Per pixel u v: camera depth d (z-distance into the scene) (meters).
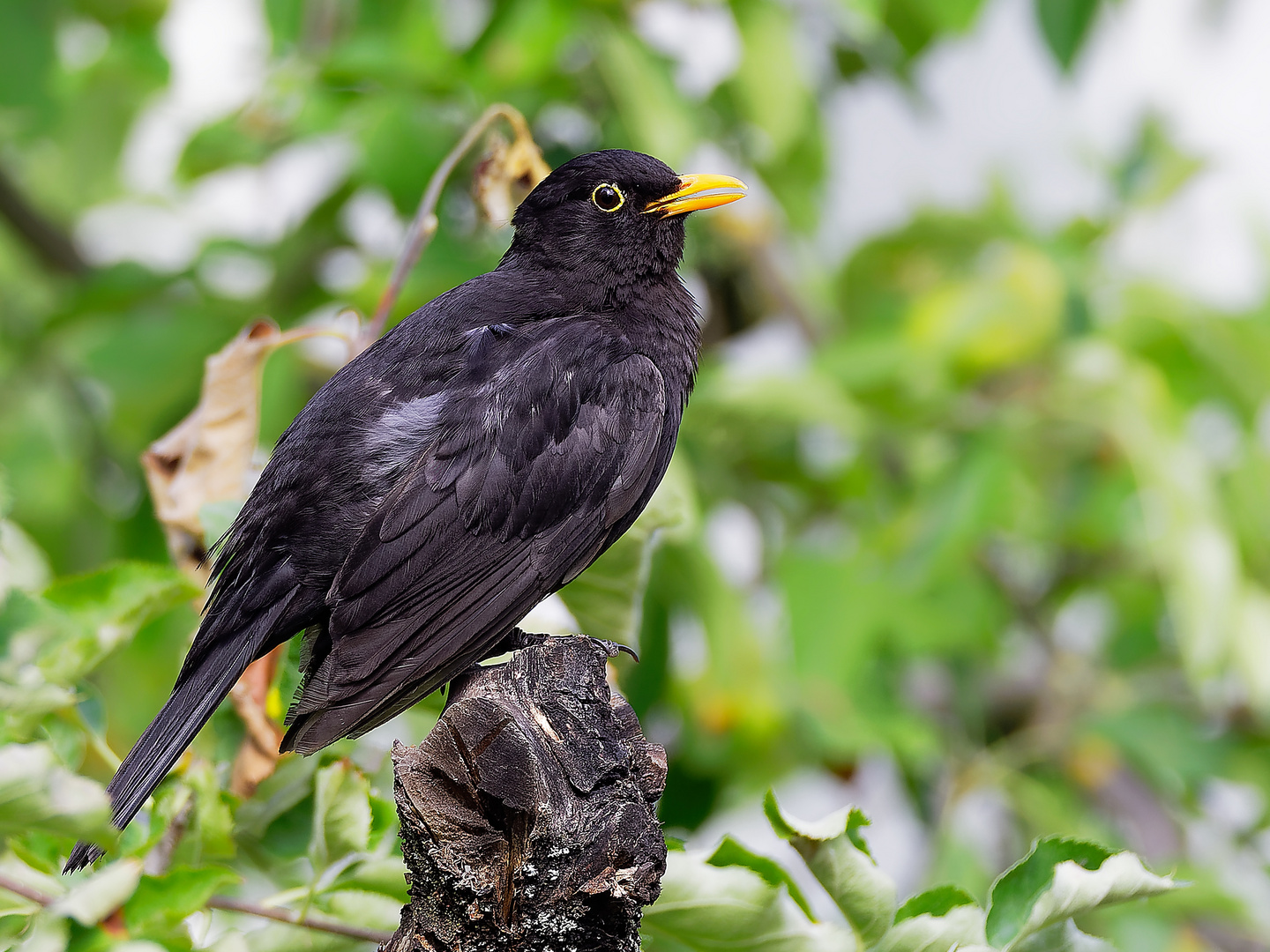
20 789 5.54
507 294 9.02
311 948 6.70
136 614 6.91
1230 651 11.34
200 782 6.64
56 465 13.75
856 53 12.48
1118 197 12.96
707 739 11.39
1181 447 11.52
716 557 11.55
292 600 7.72
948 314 12.09
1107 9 10.62
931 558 11.18
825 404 11.19
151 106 14.34
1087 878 6.02
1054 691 13.01
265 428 10.66
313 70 10.75
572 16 10.48
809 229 12.92
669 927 6.32
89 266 13.99
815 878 6.07
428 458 7.89
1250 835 12.65
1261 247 12.68
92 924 5.47
